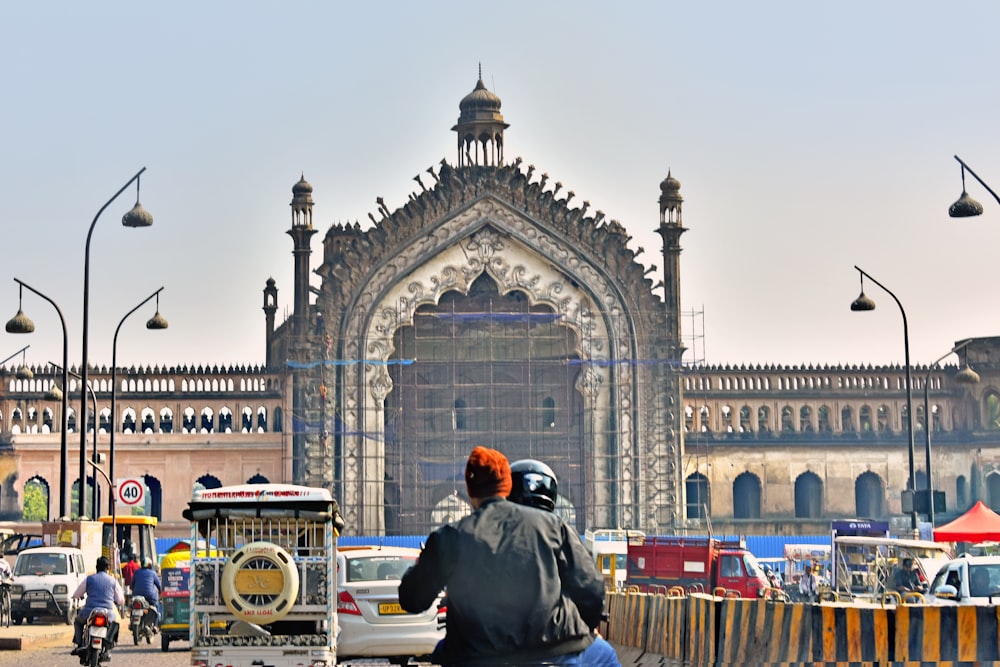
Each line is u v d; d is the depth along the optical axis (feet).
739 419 339.57
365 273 321.11
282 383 328.90
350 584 93.35
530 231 325.42
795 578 221.46
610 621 111.75
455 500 331.36
